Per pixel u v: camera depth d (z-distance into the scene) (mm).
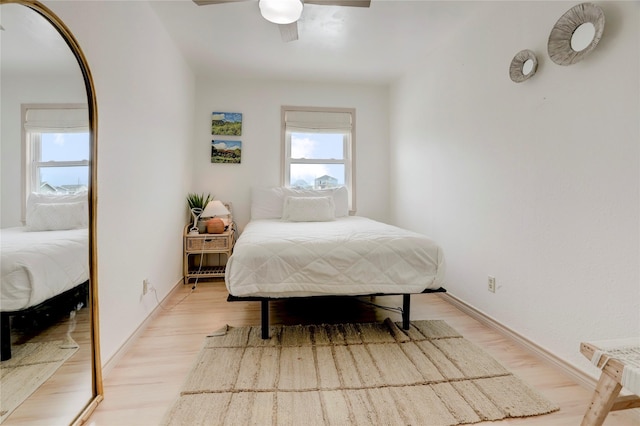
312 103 3785
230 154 3641
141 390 1415
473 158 2338
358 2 1802
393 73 3521
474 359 1689
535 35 1779
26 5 1013
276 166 3727
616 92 1358
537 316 1771
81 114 1298
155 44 2279
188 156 3305
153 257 2277
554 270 1664
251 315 2338
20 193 1004
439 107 2811
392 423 1208
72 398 1218
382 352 1758
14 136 975
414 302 2662
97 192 1469
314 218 3215
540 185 1749
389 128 3924
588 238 1485
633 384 891
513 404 1322
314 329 2062
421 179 3148
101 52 1524
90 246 1334
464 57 2445
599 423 1040
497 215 2090
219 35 2611
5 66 943
